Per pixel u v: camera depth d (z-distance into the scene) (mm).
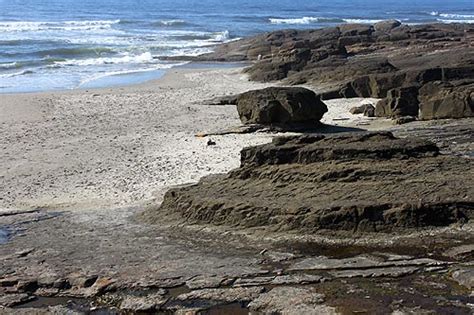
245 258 13633
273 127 27922
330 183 16047
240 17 120938
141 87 42781
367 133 18422
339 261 13227
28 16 106688
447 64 39250
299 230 14617
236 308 11664
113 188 20328
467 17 138375
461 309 11109
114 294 12438
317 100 28234
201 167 22344
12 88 41594
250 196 16109
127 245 14734
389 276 12492
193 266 13352
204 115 32438
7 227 16531
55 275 13234
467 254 13234
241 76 49094
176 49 67688
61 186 20828
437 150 17594
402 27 76625
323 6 175875
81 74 48969
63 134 28328
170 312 11703
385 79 36094
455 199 14797
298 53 50469
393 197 15078
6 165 23406
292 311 11328
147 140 26938
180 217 16172
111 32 83000
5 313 11820
